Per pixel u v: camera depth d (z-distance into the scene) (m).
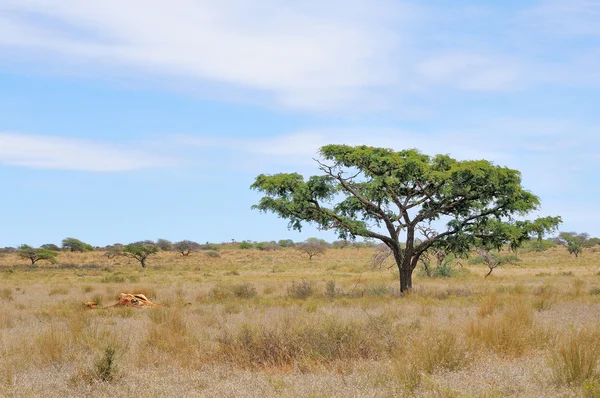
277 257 110.69
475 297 24.19
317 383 7.67
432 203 29.67
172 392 7.56
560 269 61.94
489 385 7.41
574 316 16.41
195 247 120.00
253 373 9.01
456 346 9.26
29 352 10.84
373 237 29.73
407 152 29.97
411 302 23.20
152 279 52.16
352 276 55.44
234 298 26.50
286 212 29.23
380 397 6.96
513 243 29.00
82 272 70.75
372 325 11.49
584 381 6.95
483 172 26.53
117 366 8.80
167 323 13.72
